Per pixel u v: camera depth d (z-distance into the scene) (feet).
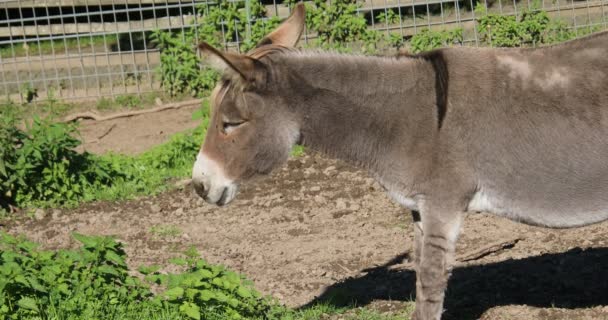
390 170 16.66
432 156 16.26
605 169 16.19
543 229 23.86
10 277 16.76
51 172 29.25
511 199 16.63
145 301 17.80
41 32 45.14
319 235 24.72
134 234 25.75
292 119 16.61
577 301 19.12
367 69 16.47
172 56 40.78
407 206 16.80
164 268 22.65
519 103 16.17
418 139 16.30
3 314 16.69
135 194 29.71
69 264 17.80
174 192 29.53
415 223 17.56
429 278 16.38
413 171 16.39
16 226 27.20
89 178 30.53
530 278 20.54
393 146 16.51
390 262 22.25
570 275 20.56
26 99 41.91
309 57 16.51
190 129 35.63
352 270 21.90
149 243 24.86
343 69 16.46
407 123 16.35
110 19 47.19
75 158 30.37
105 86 42.68
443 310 17.56
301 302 19.92
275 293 20.54
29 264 17.72
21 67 43.32
